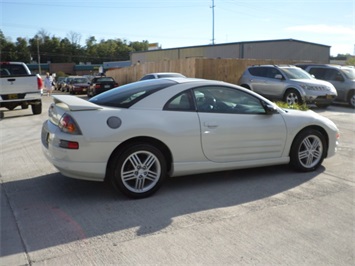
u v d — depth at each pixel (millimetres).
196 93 4645
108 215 3842
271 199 4309
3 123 10594
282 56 33594
